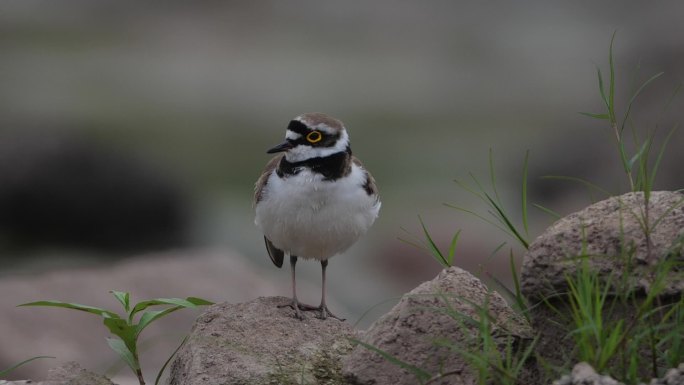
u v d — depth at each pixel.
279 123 26.78
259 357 6.31
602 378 4.77
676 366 5.02
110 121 25.42
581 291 5.10
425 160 23.39
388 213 19.44
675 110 18.38
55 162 19.92
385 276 16.45
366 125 26.58
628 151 18.47
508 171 21.84
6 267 18.31
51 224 19.67
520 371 5.45
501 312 5.75
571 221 5.68
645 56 19.20
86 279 12.41
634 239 5.37
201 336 6.54
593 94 25.58
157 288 12.54
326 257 7.66
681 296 5.21
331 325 6.84
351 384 5.63
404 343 5.60
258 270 14.80
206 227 19.58
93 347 11.27
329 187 7.25
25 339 11.03
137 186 20.05
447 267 6.22
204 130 25.50
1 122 22.08
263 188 7.45
